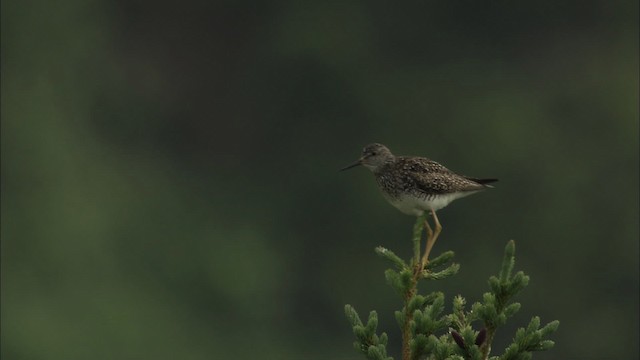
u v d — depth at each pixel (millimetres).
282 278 43344
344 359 41938
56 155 43062
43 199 41000
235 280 41250
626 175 47125
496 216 44688
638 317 44219
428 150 48375
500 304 6246
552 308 44031
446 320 6445
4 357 35625
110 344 36938
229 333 40031
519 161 46312
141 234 41750
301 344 41469
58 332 36312
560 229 44906
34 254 39188
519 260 44656
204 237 43281
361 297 43406
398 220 44938
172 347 38125
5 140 43000
